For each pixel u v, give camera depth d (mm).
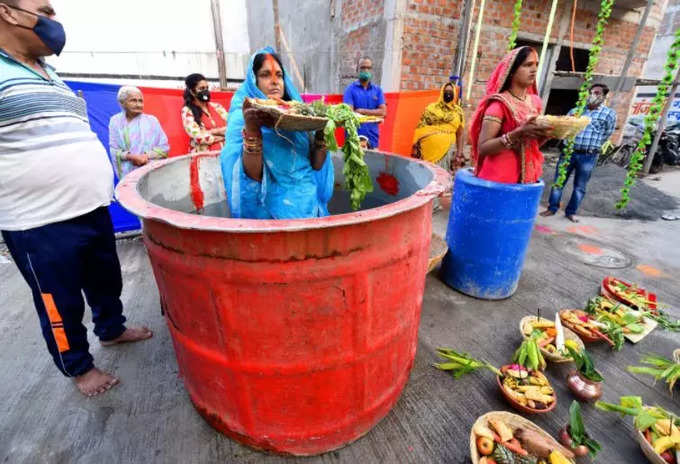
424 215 1326
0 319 2363
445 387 1832
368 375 1388
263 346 1204
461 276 2684
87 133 1575
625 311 2330
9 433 1565
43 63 1518
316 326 1179
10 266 3088
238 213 1507
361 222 989
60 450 1494
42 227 1433
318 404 1354
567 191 5395
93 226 1674
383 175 2133
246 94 1507
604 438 1577
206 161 1975
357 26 5199
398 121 4672
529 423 1478
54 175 1416
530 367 1771
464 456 1477
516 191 2266
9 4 1244
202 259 1097
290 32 7793
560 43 5613
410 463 1447
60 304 1551
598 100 3914
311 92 7199
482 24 4961
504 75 2166
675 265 3248
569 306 2590
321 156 1540
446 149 4293
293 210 1505
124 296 2656
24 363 1979
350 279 1133
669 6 11797
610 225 4246
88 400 1738
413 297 1433
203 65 8492
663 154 7402
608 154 7059
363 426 1521
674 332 2299
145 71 8281
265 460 1464
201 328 1259
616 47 6359
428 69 4836
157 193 1669
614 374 1957
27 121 1338
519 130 2039
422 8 4484
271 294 1102
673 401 1777
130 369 1938
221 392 1390
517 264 2549
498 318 2434
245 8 10422
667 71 2742
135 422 1626
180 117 3689
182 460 1459
